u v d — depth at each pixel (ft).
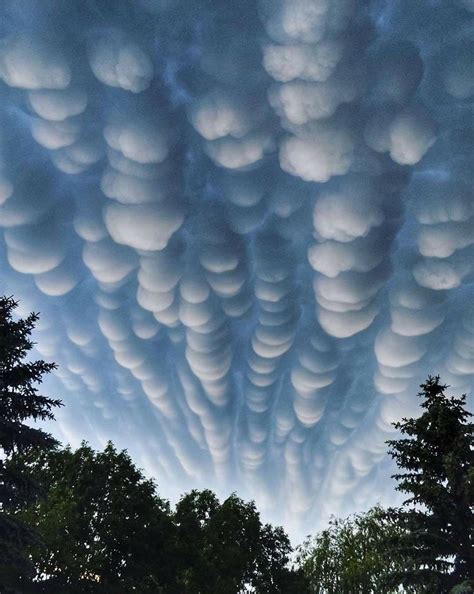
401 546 69.51
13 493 65.82
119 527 106.73
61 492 111.45
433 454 72.54
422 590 67.62
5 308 70.13
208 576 114.21
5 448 65.62
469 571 65.36
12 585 87.40
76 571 96.84
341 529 129.90
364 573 110.22
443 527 68.54
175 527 118.93
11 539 64.39
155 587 110.22
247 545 127.13
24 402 65.31
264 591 124.26
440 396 77.41
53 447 66.95
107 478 115.65
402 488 71.51
